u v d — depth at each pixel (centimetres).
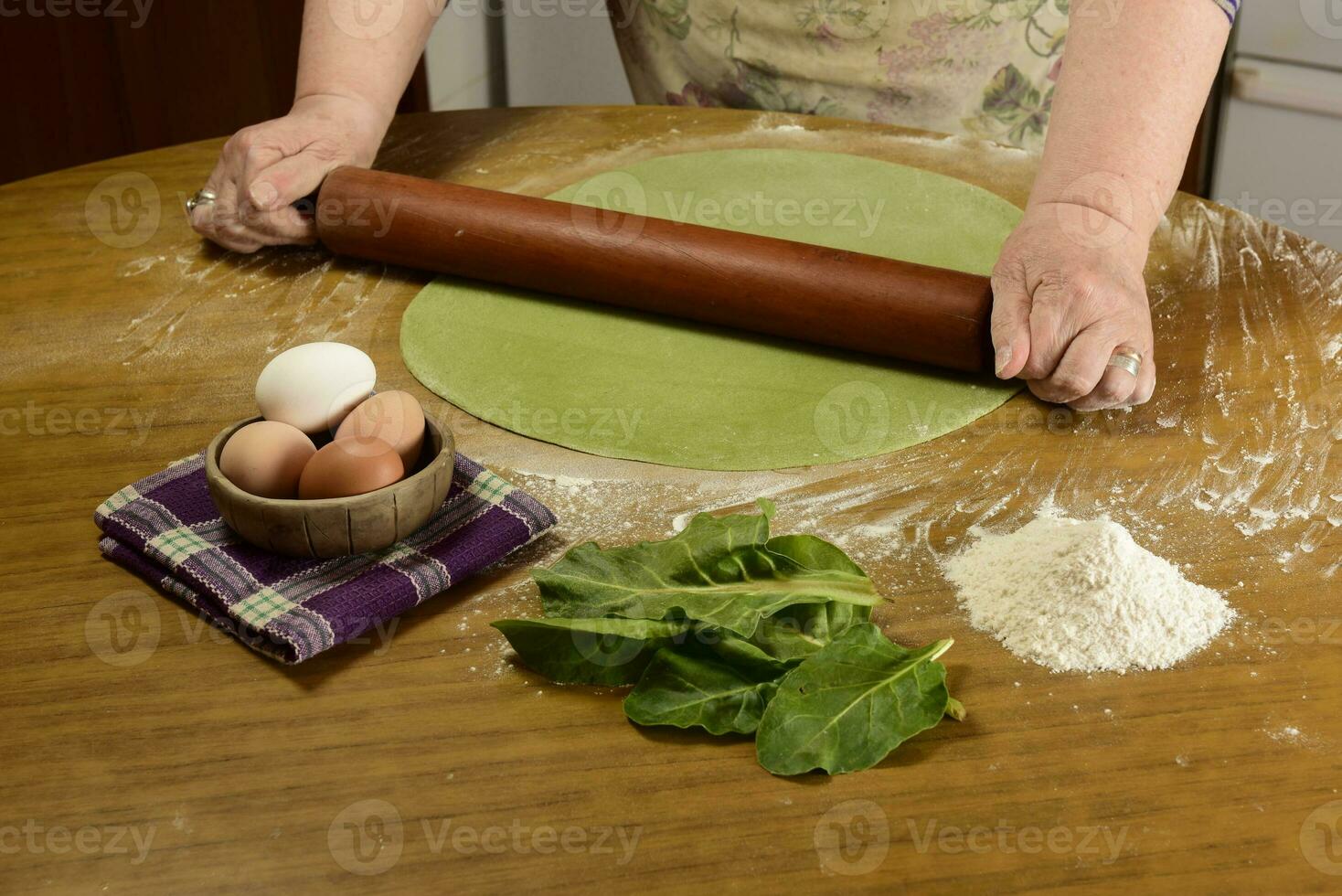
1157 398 99
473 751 66
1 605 77
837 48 159
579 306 113
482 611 77
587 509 86
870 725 64
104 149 229
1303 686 70
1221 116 207
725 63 166
